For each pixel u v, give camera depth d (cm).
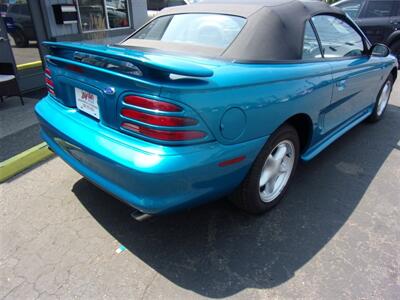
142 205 177
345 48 318
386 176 316
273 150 237
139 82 167
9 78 472
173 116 166
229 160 192
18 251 212
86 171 208
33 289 187
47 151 334
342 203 271
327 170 324
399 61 778
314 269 205
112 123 189
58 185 286
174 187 174
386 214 259
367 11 778
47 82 251
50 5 599
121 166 174
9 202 261
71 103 226
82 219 244
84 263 205
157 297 184
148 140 173
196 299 183
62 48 222
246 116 195
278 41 235
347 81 304
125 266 204
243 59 217
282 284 194
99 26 747
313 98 251
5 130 400
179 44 251
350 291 190
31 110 476
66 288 188
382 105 452
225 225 242
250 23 235
